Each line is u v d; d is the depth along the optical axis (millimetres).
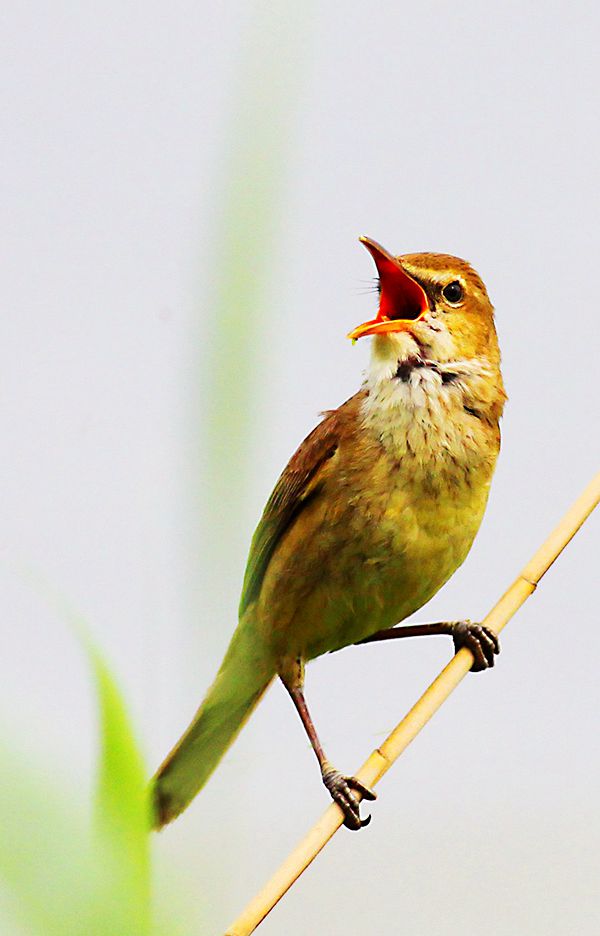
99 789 1485
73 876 1298
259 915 4461
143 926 1379
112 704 1520
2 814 1263
